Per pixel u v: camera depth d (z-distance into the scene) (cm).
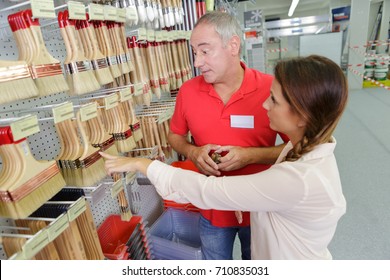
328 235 84
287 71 76
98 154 113
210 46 115
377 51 880
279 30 1041
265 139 134
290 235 87
